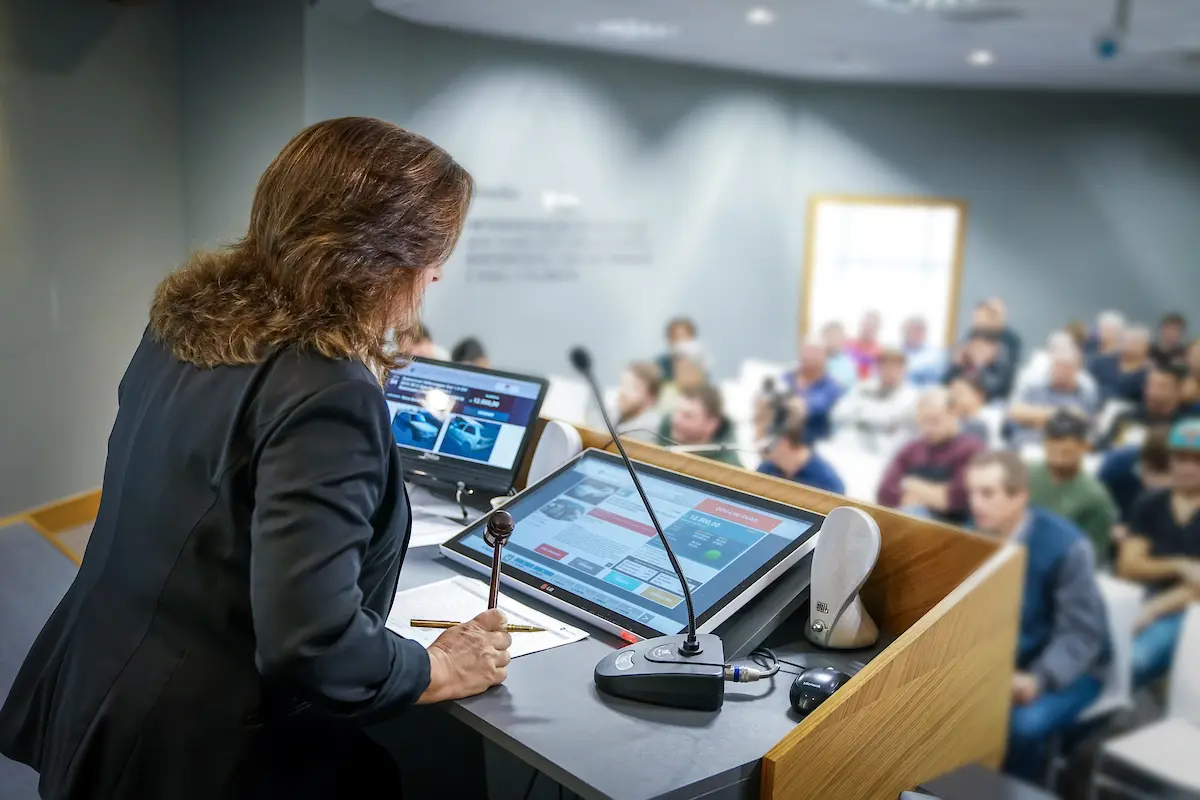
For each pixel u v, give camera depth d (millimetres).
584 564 1295
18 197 3232
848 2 4523
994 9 4582
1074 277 7684
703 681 1005
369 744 1061
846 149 7480
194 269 939
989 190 7625
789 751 919
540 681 1057
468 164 5340
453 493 1682
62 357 3463
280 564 790
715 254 6984
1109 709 2180
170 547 868
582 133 5945
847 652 1188
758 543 1257
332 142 887
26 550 2135
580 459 1505
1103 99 7453
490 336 5660
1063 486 3037
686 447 1591
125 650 875
